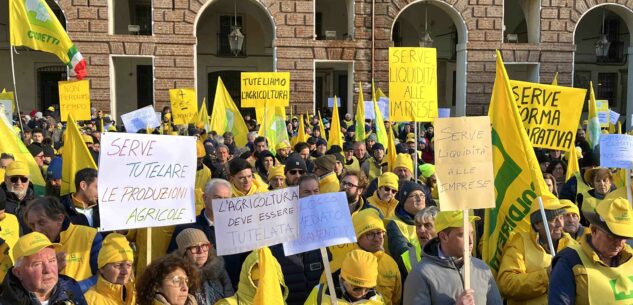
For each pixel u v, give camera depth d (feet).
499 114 21.03
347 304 15.90
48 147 37.81
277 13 93.09
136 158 16.85
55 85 108.17
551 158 39.27
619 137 24.66
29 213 17.87
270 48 112.78
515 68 110.52
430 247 16.52
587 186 29.22
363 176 31.14
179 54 90.89
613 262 15.03
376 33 95.76
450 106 118.21
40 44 39.65
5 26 104.99
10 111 47.88
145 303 14.08
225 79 113.91
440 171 16.33
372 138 50.24
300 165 28.89
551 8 97.86
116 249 16.01
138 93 106.93
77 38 88.02
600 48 103.24
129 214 16.69
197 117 59.06
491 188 16.35
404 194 23.02
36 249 13.58
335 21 112.47
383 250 19.53
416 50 34.71
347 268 15.70
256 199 16.17
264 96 51.49
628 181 24.27
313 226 16.85
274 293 16.43
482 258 21.53
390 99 34.76
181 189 17.54
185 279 14.29
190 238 17.26
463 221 15.66
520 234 19.42
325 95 116.67
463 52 97.30
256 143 41.04
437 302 15.40
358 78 95.86
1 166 28.78
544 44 98.07
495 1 96.89
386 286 18.79
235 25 100.32
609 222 14.24
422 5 112.27
